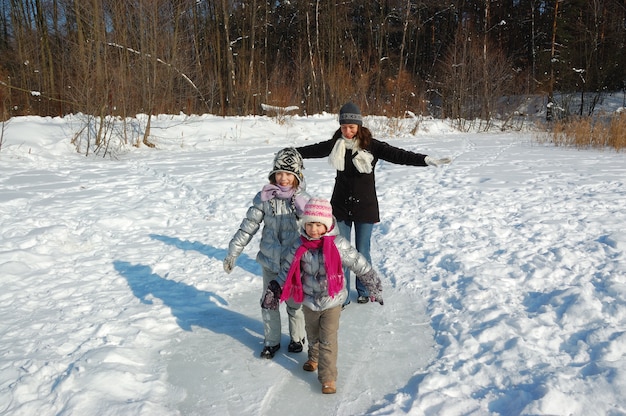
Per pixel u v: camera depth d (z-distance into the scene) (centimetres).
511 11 4044
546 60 3212
